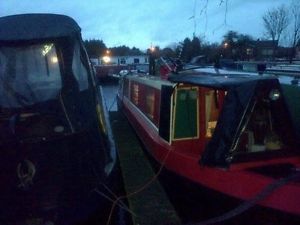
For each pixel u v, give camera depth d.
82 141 5.00
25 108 4.97
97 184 4.99
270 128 4.98
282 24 23.97
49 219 4.51
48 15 5.55
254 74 5.65
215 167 4.80
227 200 4.74
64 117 5.00
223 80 5.00
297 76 6.90
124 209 5.45
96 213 4.93
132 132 10.42
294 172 4.46
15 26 5.20
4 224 4.49
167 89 6.18
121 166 7.29
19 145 4.70
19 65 5.05
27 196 4.55
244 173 4.61
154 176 6.36
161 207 5.59
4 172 4.60
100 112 5.69
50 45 5.11
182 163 5.37
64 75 5.13
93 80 5.70
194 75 5.81
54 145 4.78
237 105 4.71
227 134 4.73
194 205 5.22
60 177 4.68
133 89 11.08
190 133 6.08
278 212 4.32
